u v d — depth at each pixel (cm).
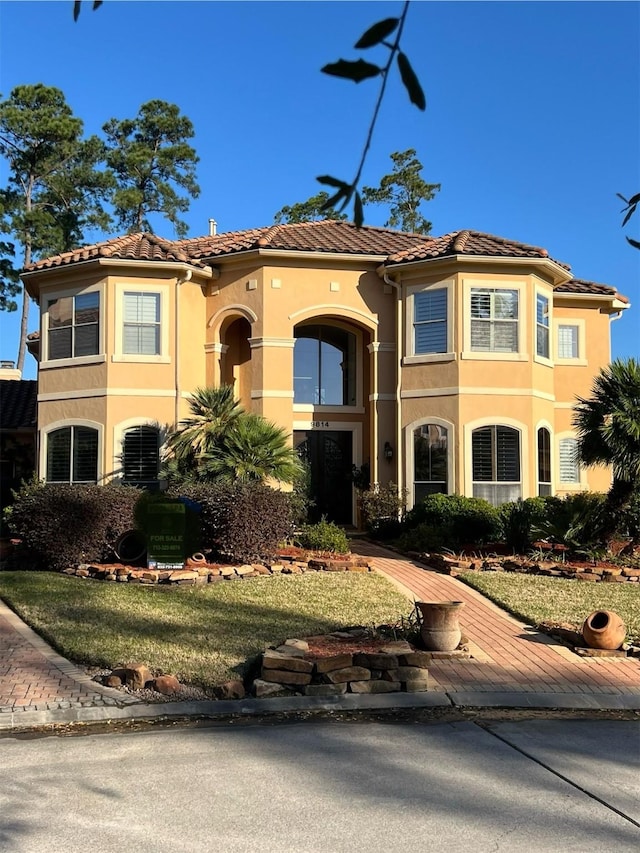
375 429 2131
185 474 1833
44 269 2114
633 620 1178
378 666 873
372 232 2430
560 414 2373
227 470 1727
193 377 2134
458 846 499
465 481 1986
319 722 787
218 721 793
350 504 2273
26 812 555
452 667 969
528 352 2048
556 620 1168
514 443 2025
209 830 524
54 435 2131
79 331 2109
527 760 666
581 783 610
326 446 2291
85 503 1569
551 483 2134
